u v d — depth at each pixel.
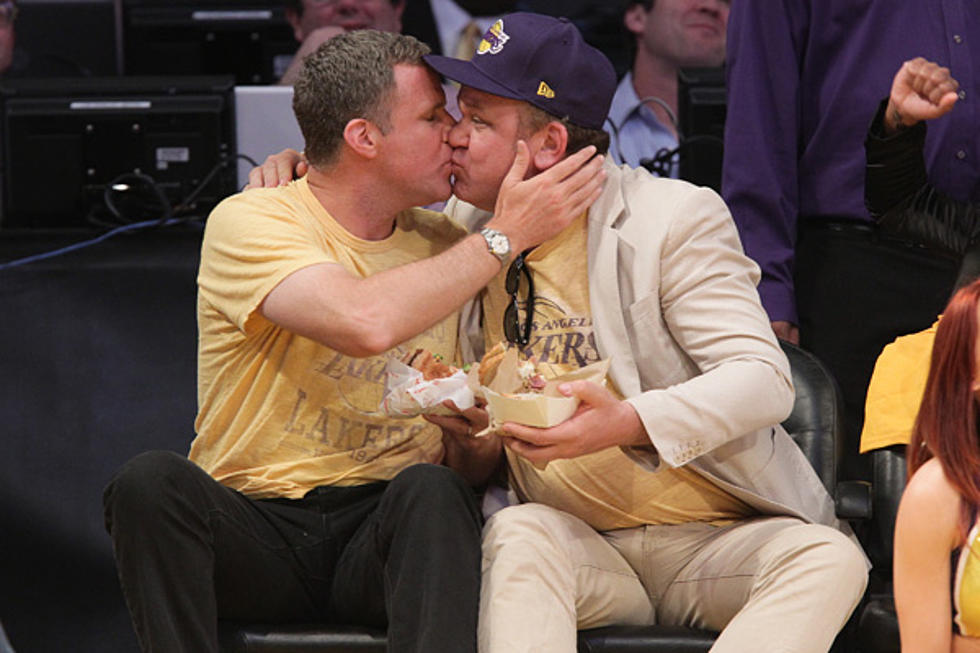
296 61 15.55
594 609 9.34
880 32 11.83
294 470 9.46
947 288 11.62
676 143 16.80
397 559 8.73
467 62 9.32
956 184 11.85
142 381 11.93
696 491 9.59
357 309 8.79
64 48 17.20
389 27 16.80
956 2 11.74
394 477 9.22
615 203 9.51
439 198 9.47
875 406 10.71
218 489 8.99
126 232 13.25
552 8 17.36
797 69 12.09
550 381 8.81
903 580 8.64
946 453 8.54
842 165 11.95
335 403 9.48
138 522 8.52
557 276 9.51
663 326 9.44
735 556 9.21
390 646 8.58
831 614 8.61
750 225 11.98
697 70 13.80
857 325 11.98
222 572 9.11
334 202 9.51
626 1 17.09
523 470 9.84
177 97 13.42
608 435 8.73
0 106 13.49
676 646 8.98
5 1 17.00
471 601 8.60
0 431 11.76
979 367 8.52
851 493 9.82
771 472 9.54
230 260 9.27
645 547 9.62
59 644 11.66
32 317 11.93
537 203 9.12
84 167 13.45
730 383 8.93
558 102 9.26
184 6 15.32
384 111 9.20
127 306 12.03
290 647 9.03
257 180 10.16
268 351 9.46
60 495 11.74
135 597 8.59
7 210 13.53
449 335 9.80
